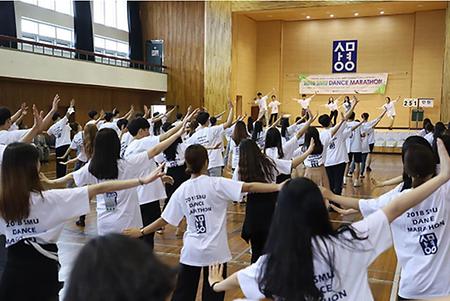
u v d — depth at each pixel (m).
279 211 1.47
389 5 15.53
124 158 3.19
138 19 18.27
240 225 6.26
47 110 14.03
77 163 7.31
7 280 2.15
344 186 9.00
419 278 2.25
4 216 2.11
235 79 16.92
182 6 18.05
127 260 0.87
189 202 2.75
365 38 17.58
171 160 5.69
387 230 1.60
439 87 16.45
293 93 18.69
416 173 2.18
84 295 0.85
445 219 2.22
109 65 15.16
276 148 4.83
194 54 17.98
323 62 18.20
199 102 17.98
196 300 3.61
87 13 15.66
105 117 8.49
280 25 18.48
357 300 1.49
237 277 1.61
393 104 15.74
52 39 15.02
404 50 17.09
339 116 17.33
